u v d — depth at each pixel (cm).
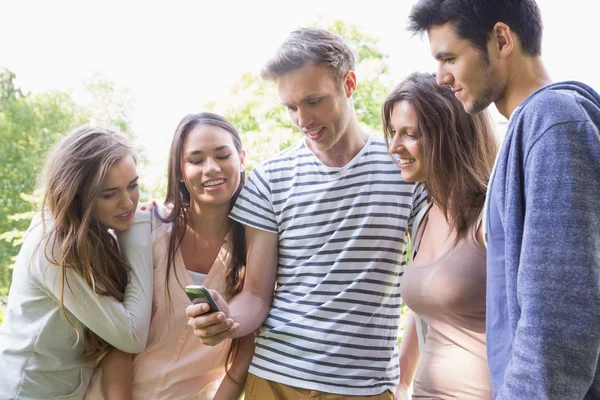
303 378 180
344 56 188
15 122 1127
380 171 190
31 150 1087
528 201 109
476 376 154
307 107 184
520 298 109
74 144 184
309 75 182
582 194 105
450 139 169
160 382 194
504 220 118
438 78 132
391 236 187
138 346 186
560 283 103
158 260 199
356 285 183
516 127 116
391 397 188
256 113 662
